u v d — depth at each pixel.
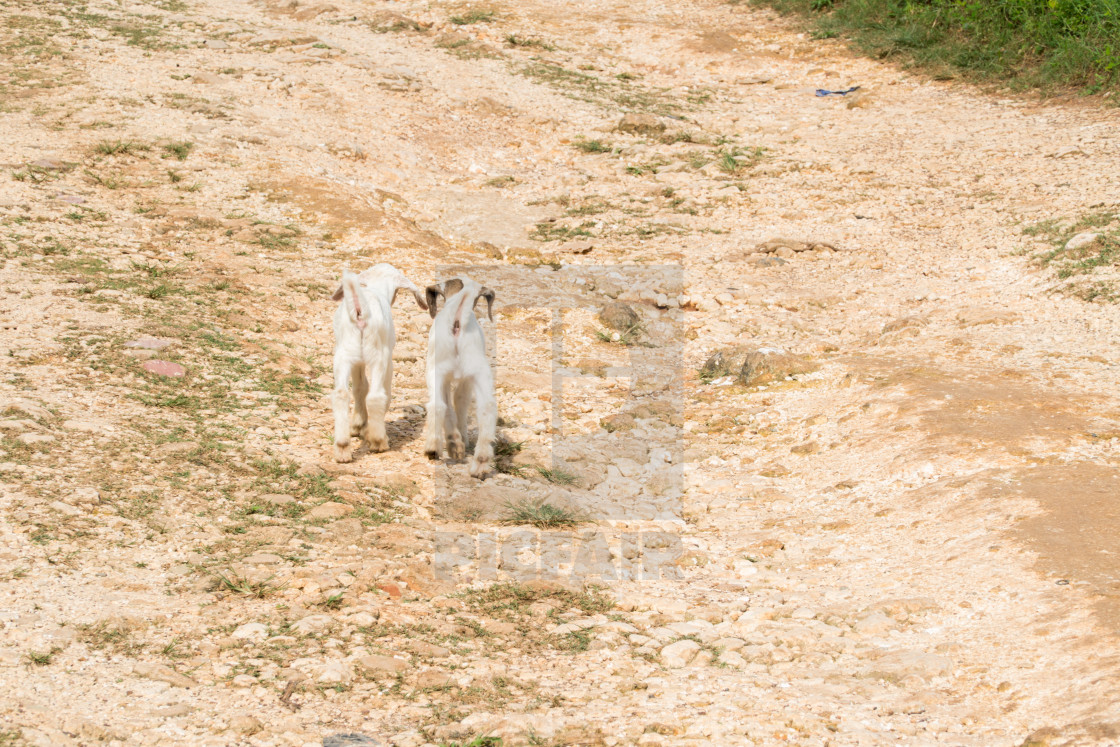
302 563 5.76
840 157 15.57
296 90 16.28
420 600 5.62
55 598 5.02
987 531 6.19
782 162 15.54
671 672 5.04
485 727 4.40
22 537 5.48
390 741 4.26
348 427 7.26
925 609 5.51
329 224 12.28
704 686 4.89
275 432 7.52
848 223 13.34
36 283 9.30
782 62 20.27
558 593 5.89
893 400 8.42
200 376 8.16
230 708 4.39
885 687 4.84
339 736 4.26
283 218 12.27
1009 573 5.67
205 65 16.67
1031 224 12.31
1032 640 5.01
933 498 6.76
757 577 6.21
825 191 14.39
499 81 18.41
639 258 12.45
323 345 9.36
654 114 17.36
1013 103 17.00
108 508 5.96
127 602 5.11
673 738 4.37
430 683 4.76
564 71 19.31
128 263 10.24
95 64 15.91
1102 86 16.47
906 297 11.22
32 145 12.80
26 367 7.66
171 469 6.59
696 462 8.06
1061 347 9.34
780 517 7.05
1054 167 13.94
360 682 4.73
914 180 14.42
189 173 12.88
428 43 20.08
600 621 5.60
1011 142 15.22
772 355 9.55
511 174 15.04
